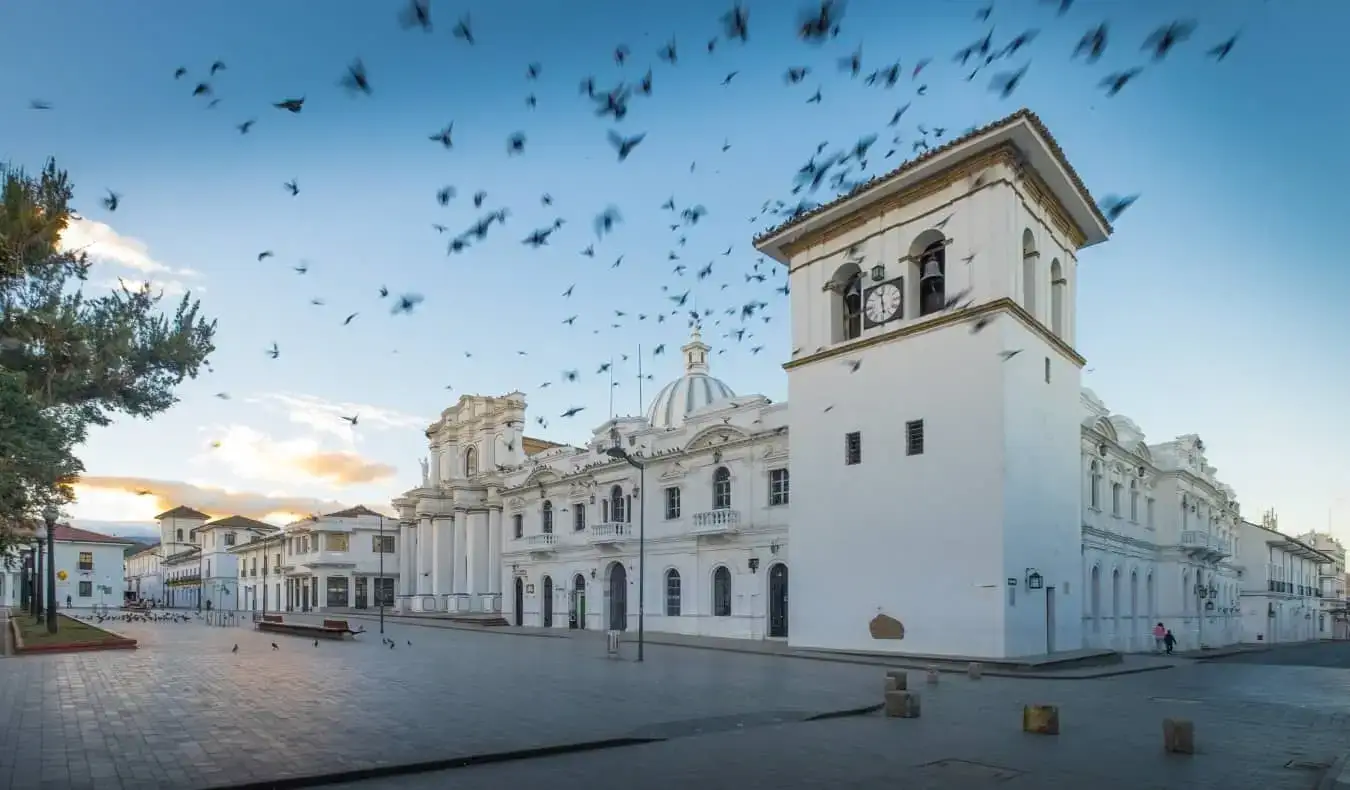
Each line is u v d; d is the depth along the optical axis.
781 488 38.44
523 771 10.65
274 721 13.67
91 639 29.84
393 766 10.45
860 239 32.47
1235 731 14.22
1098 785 10.09
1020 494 27.84
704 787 9.82
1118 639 37.91
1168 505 45.66
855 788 9.82
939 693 19.47
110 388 21.09
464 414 71.88
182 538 126.25
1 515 22.05
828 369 32.97
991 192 28.44
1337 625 98.75
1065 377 32.06
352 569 83.31
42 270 19.58
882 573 29.98
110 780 9.72
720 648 32.75
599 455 49.78
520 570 55.25
